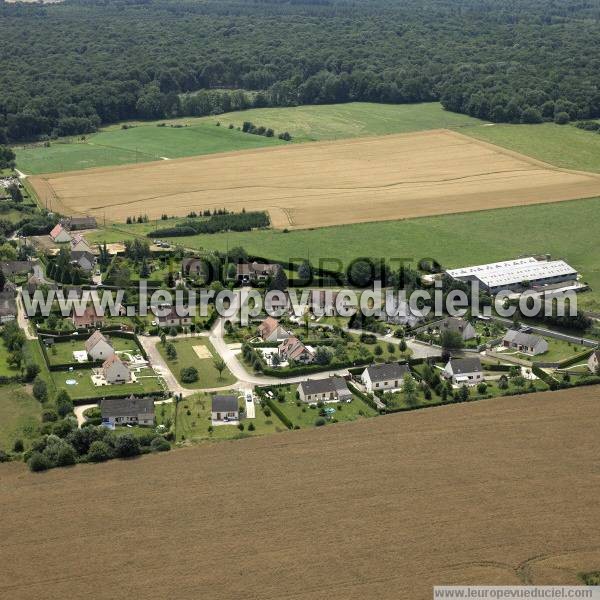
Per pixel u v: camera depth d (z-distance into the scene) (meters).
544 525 177.12
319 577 163.75
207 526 177.00
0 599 159.62
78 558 168.88
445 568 165.88
